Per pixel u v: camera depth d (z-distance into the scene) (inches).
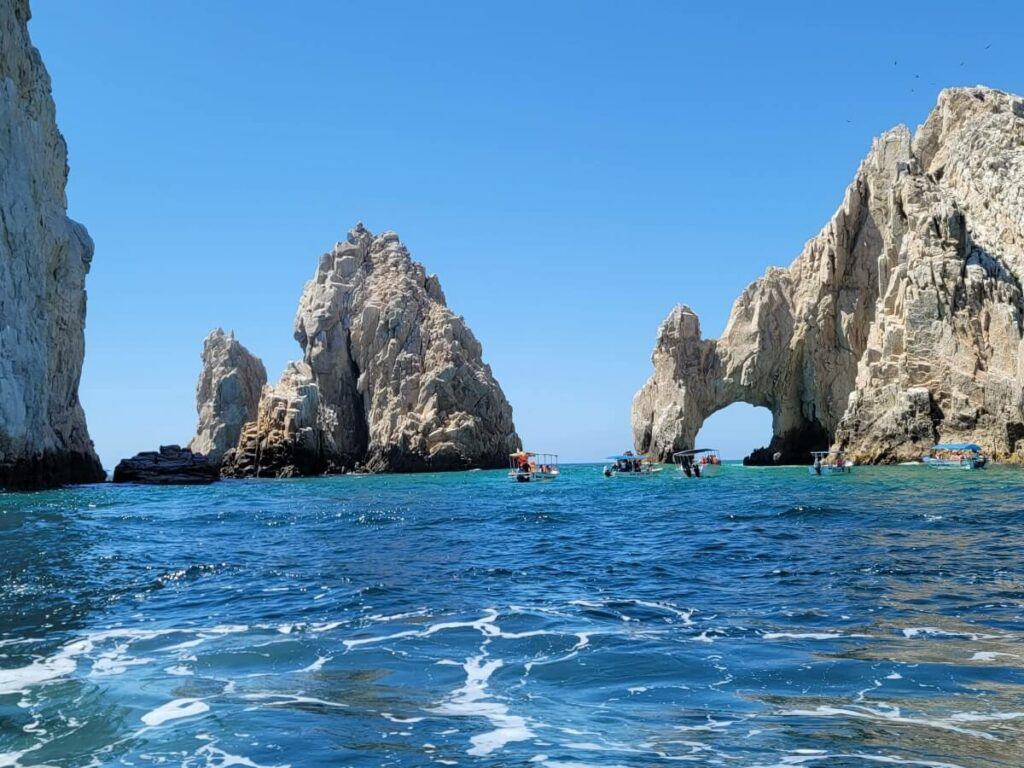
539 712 498.9
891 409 3772.1
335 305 6082.7
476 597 881.5
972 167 4084.6
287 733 470.9
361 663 619.8
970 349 3639.3
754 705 497.7
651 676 565.6
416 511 2172.7
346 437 5915.4
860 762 404.8
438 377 5644.7
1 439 2878.9
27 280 3107.8
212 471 4505.4
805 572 983.6
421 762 423.5
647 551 1248.2
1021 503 1782.7
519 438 6122.1
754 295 4830.2
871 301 4480.8
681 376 4842.5
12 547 1390.3
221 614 815.1
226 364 6574.8
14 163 3125.0
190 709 517.7
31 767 430.3
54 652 668.7
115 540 1498.5
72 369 3690.9
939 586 858.1
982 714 468.1
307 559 1218.0
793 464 4712.1
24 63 3380.9
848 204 4562.0
